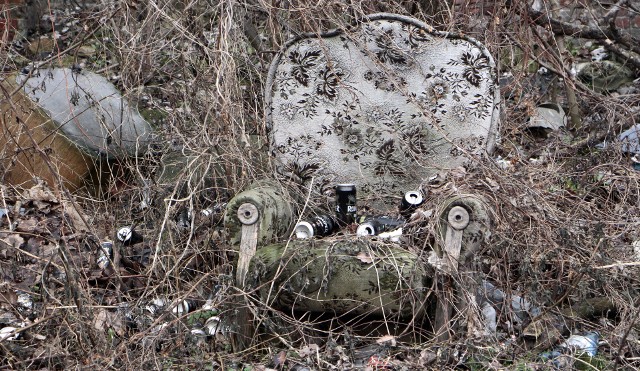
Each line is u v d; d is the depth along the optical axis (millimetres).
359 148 8953
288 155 9008
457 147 8531
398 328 7285
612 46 12914
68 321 7027
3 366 6801
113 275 8242
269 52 10492
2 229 9250
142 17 11039
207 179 9281
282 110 9008
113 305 7586
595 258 7953
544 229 7961
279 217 7598
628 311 7680
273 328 7125
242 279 7363
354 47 8914
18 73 10672
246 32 10695
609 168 9852
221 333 7504
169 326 7172
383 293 6957
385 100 8906
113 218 9500
